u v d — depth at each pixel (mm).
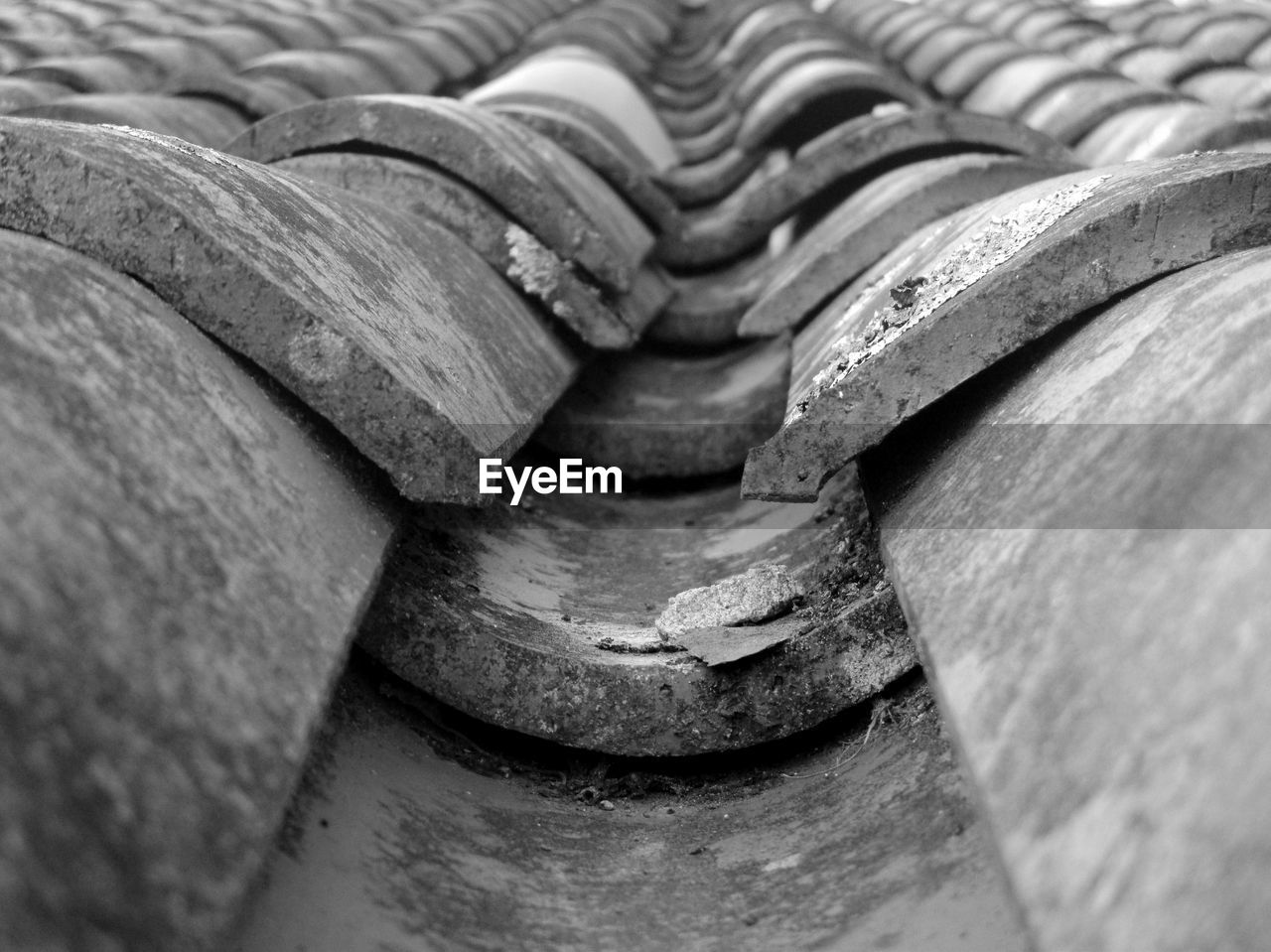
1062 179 438
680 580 475
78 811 237
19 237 335
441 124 534
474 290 479
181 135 674
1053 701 270
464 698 381
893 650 381
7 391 277
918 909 316
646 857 363
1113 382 326
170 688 264
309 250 380
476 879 342
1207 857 226
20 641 249
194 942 241
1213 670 254
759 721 382
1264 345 295
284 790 270
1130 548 281
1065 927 240
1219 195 365
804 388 429
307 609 301
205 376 333
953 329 375
